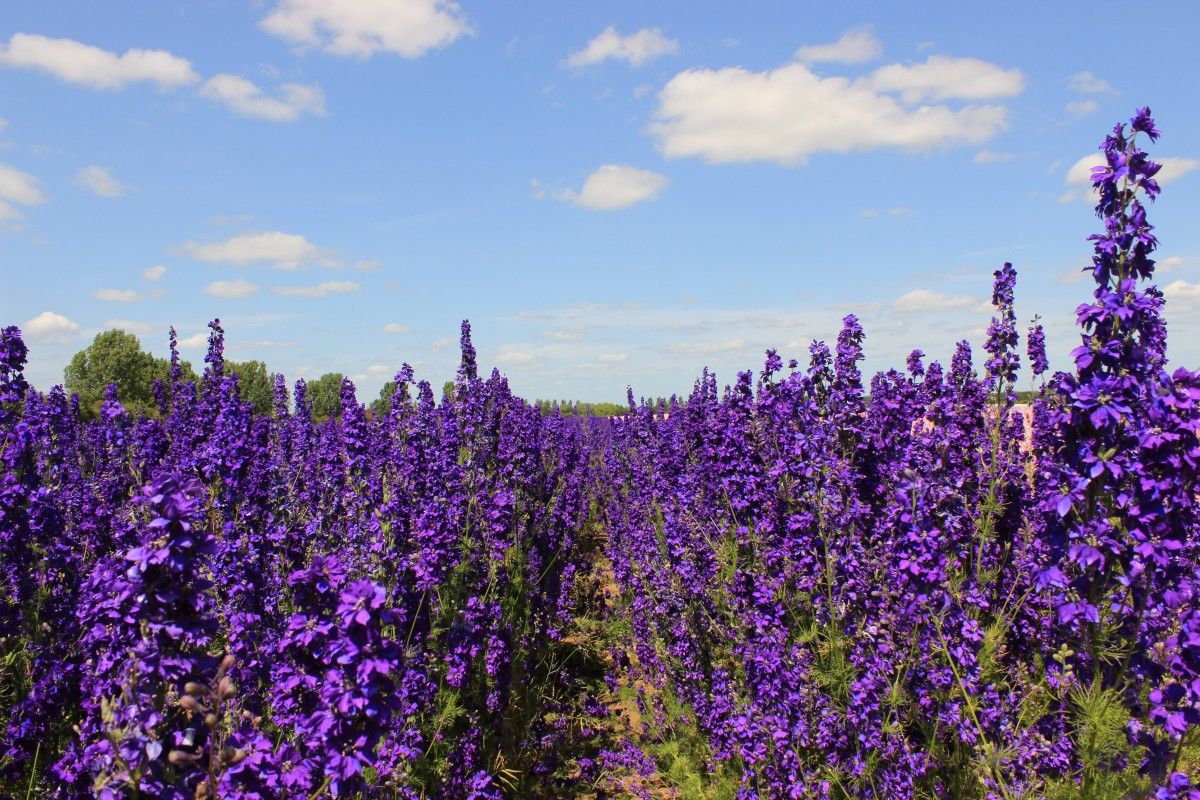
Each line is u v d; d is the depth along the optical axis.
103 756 3.21
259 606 6.50
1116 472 4.57
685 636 8.38
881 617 6.15
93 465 13.00
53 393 12.57
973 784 5.68
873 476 7.86
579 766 8.31
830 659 6.94
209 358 10.34
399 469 9.48
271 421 14.68
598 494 20.23
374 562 7.05
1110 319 4.81
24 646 6.68
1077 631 5.41
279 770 3.77
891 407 9.41
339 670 3.46
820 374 8.10
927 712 5.91
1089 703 5.07
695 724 8.11
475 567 8.59
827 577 7.18
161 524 3.22
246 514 7.25
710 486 10.18
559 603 11.04
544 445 17.55
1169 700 4.63
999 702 5.85
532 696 9.01
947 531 7.04
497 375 14.12
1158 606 4.99
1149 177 4.83
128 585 3.26
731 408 10.12
